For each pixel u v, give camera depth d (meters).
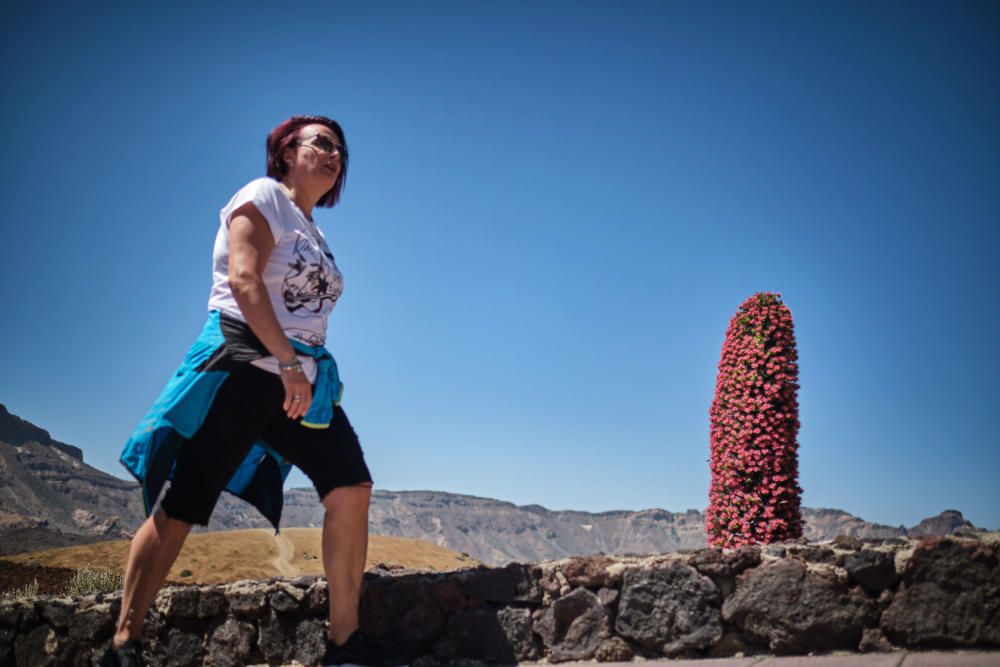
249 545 59.94
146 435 3.80
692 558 3.95
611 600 4.07
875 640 3.52
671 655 3.89
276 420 4.11
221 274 4.09
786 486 6.98
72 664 5.46
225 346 3.90
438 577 4.52
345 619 4.19
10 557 37.50
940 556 3.46
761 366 7.19
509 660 4.25
